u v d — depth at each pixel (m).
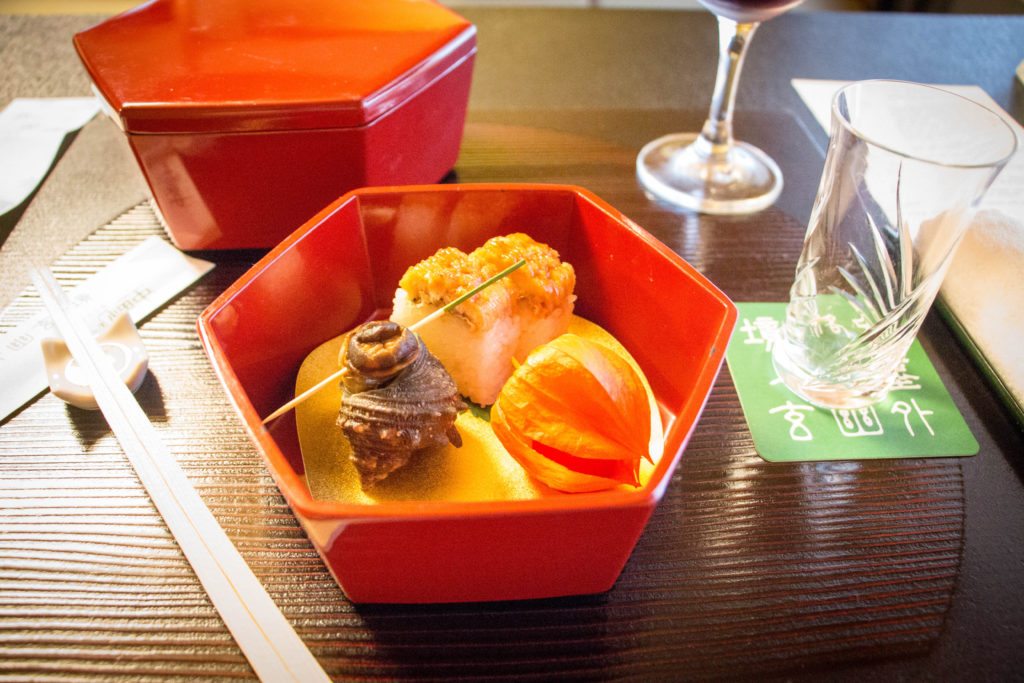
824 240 0.66
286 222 0.75
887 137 0.81
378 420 0.52
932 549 0.55
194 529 0.53
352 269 0.67
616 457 0.53
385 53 0.73
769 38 1.18
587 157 0.93
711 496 0.58
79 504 0.56
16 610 0.50
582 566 0.48
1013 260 0.74
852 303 0.68
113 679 0.46
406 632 0.49
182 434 0.60
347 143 0.69
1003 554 0.55
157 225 0.80
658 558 0.54
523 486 0.57
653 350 0.65
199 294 0.73
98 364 0.62
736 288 0.77
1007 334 0.69
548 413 0.54
